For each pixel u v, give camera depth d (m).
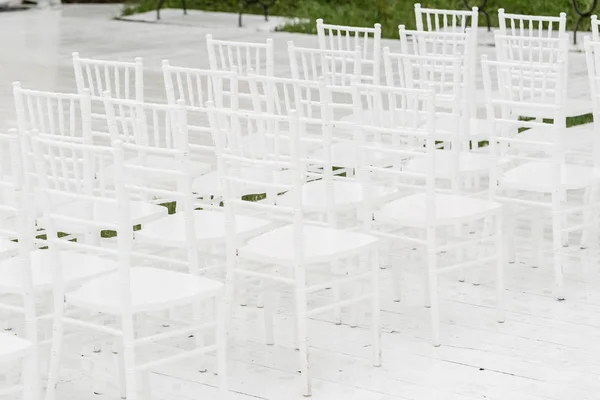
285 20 24.34
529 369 6.54
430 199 6.86
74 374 6.66
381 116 8.48
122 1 27.72
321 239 6.50
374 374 6.52
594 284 8.09
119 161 5.26
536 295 7.88
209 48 9.18
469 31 9.25
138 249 8.91
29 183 6.37
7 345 5.03
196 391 6.35
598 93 8.48
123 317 5.43
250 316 7.61
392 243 7.78
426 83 9.54
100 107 15.41
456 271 8.30
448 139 8.67
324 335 7.20
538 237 8.42
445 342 7.02
